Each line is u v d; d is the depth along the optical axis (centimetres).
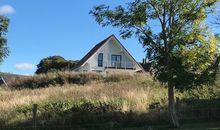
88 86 3881
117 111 2678
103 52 6931
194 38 2397
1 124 2478
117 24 2464
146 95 3048
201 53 2428
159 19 2438
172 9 2411
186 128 2384
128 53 7000
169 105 2489
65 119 2541
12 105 2808
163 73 2417
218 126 2448
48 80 5169
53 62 8350
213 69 2470
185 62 2423
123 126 2611
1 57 2958
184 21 2417
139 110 2755
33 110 2464
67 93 3303
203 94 3184
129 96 2961
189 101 3012
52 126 2483
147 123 2658
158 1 2403
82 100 2894
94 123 2575
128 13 2438
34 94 3475
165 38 2433
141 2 2422
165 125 2597
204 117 2784
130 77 4700
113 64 6956
